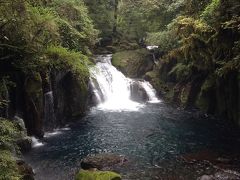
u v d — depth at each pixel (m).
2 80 15.67
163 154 16.33
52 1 22.00
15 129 12.89
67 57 20.22
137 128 20.47
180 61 27.23
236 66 17.38
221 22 17.69
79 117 22.44
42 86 18.61
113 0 39.94
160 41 29.03
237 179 13.46
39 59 17.11
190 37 21.00
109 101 27.78
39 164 15.16
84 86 22.88
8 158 11.09
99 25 38.25
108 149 16.98
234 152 16.53
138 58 32.84
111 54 36.09
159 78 29.80
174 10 27.62
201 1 22.62
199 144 17.66
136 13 34.09
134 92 28.62
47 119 19.28
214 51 20.39
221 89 22.22
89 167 14.71
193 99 25.62
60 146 17.31
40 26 16.16
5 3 13.65
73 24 23.72
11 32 14.99
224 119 22.19
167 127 20.64
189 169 14.59
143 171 14.43
